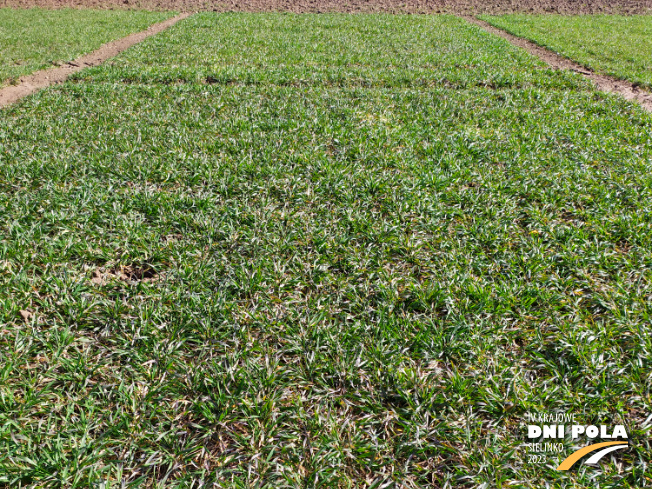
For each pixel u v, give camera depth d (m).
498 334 3.56
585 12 23.41
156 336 3.47
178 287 3.95
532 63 11.88
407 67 11.38
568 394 3.04
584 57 13.16
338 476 2.63
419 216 5.13
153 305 3.74
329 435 2.86
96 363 3.28
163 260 4.40
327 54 12.80
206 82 10.42
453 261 4.35
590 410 2.97
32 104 8.44
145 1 24.89
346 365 3.27
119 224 4.76
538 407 2.97
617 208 5.22
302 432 2.90
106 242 4.55
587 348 3.35
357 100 8.95
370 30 16.92
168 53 12.79
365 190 5.56
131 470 2.66
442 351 3.38
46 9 22.75
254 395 3.05
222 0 25.14
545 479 2.61
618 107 8.58
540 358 3.35
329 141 7.06
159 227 4.84
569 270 4.28
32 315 3.70
